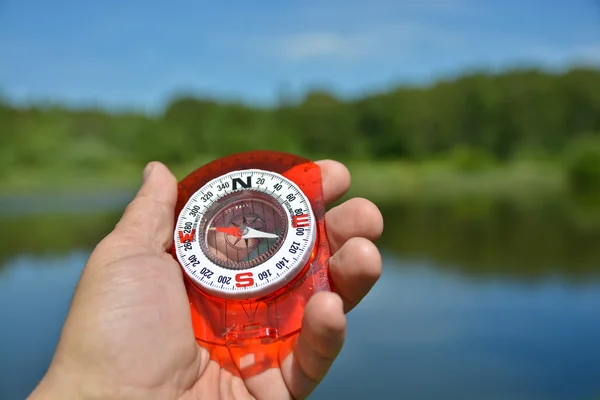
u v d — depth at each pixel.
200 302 0.20
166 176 0.22
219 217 0.21
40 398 0.17
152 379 0.18
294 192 0.21
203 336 0.20
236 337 0.20
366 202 0.21
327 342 0.18
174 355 0.19
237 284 0.20
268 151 0.23
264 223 0.21
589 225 1.07
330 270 0.20
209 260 0.20
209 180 0.23
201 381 0.20
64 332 0.18
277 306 0.20
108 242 0.20
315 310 0.17
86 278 0.19
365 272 0.20
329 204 0.23
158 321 0.19
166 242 0.21
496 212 1.21
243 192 0.22
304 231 0.20
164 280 0.20
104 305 0.19
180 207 0.23
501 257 0.88
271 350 0.20
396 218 1.17
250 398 0.20
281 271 0.20
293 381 0.20
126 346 0.18
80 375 0.18
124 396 0.18
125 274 0.19
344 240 0.21
